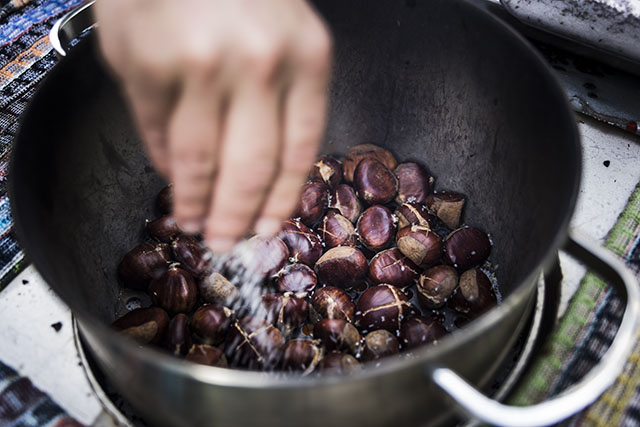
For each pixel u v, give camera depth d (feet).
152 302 1.55
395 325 1.48
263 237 1.59
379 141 1.83
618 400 1.35
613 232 1.59
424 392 1.12
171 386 1.10
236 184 1.03
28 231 1.17
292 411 1.09
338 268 1.57
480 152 1.62
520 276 1.44
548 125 1.33
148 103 1.01
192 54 0.94
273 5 0.99
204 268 1.57
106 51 1.01
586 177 1.69
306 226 1.69
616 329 1.44
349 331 1.44
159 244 1.60
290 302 1.50
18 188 1.21
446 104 1.65
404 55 1.65
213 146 1.02
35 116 1.30
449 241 1.61
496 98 1.51
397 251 1.61
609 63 1.90
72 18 1.60
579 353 1.41
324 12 1.64
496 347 1.23
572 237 1.26
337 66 1.73
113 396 1.42
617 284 1.23
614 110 1.82
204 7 0.97
